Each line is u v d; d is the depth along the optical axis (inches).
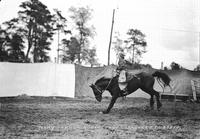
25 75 895.7
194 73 1008.2
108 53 1628.9
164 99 994.1
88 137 339.0
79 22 2149.4
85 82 967.6
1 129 372.2
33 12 2121.1
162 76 616.1
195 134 370.3
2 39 2070.6
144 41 2561.5
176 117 526.6
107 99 935.7
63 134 351.3
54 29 2260.1
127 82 558.3
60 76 926.4
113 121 458.0
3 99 821.9
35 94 901.2
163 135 360.8
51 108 621.3
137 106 714.2
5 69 869.2
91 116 507.8
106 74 981.8
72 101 809.5
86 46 2167.8
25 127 388.8
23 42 2111.2
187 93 992.2
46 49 2208.4
